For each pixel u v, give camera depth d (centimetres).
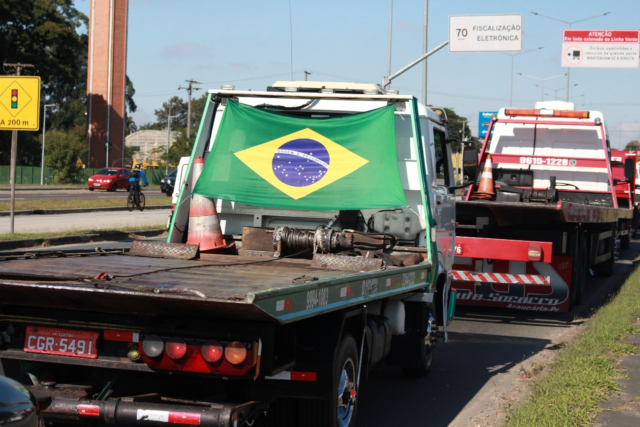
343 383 494
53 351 421
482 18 2414
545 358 855
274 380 449
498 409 630
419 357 707
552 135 1329
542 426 525
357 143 681
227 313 372
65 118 10794
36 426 353
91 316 415
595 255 1370
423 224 688
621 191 1596
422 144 674
